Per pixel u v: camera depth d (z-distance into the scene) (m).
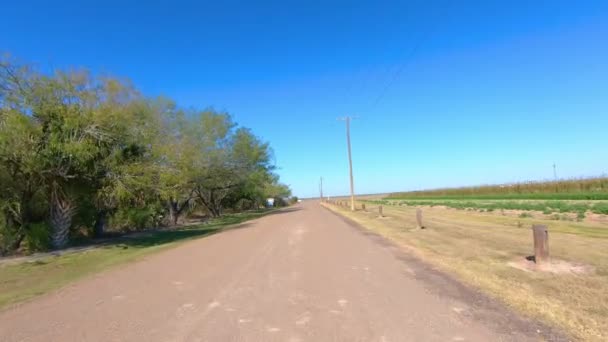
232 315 6.18
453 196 74.44
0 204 17.34
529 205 30.66
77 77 17.75
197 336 5.27
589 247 10.76
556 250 10.41
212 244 16.94
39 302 7.70
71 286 9.23
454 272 8.73
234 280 8.89
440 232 16.97
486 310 5.89
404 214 32.78
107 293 8.18
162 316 6.25
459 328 5.19
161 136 25.92
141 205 29.72
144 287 8.59
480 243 12.91
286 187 106.81
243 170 45.12
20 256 16.55
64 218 19.50
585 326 5.02
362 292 7.34
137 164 19.78
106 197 21.89
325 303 6.68
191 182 33.59
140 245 19.47
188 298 7.39
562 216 21.42
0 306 7.50
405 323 5.48
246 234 20.78
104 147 18.69
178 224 37.50
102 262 13.70
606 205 25.19
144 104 21.42
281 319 5.88
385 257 11.32
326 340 4.97
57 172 17.67
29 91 16.66
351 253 12.34
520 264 9.09
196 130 35.59
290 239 17.11
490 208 32.47
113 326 5.83
